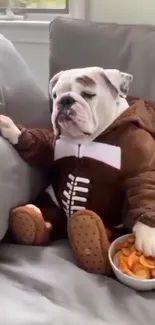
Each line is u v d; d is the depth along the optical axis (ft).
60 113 2.59
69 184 2.74
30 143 2.77
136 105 2.80
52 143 2.83
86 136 2.66
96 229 2.45
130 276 2.39
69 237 2.54
